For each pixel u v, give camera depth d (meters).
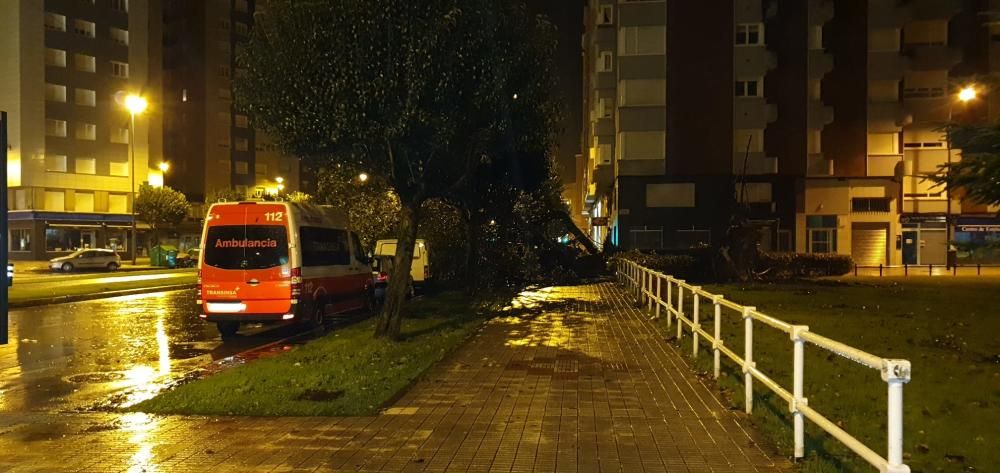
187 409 7.13
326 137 10.97
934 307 16.48
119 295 23.77
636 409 7.11
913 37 43.16
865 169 42.66
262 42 11.60
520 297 20.34
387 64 10.42
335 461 5.57
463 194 17.89
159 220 57.34
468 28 10.91
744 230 25.77
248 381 8.36
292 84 10.76
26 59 56.78
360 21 10.27
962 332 12.25
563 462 5.52
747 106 41.09
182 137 76.88
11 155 57.31
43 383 9.23
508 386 8.23
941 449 5.68
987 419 6.53
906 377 3.74
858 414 6.77
